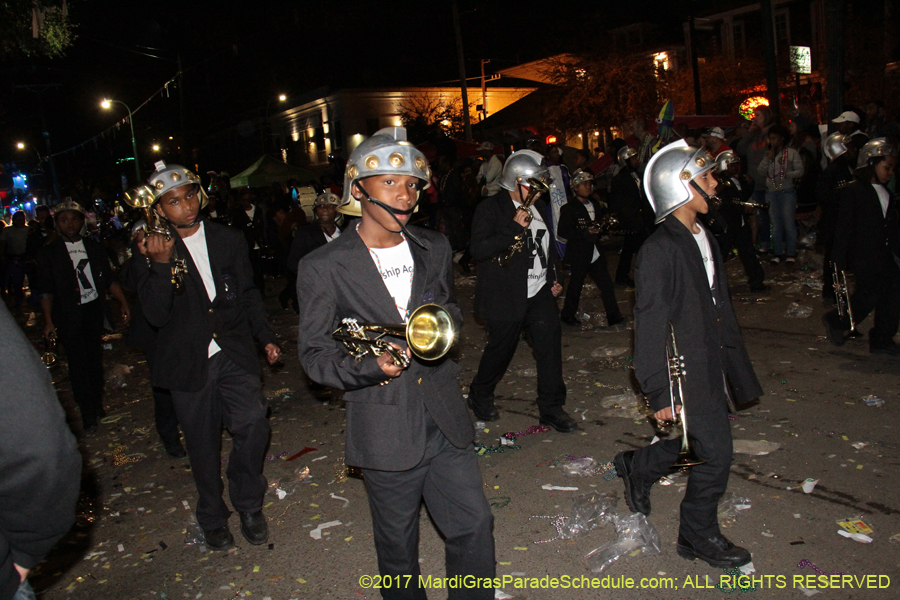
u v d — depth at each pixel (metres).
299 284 2.64
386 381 2.46
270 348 3.97
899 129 12.13
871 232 5.99
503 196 4.91
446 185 13.38
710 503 3.31
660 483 4.25
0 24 13.03
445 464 2.71
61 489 1.57
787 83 31.44
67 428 1.60
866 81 28.98
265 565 3.77
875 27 29.22
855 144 7.59
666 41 40.12
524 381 6.50
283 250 11.02
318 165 47.50
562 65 32.03
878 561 3.29
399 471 2.62
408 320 2.41
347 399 2.68
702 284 3.22
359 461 2.64
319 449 5.35
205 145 55.56
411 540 2.72
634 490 3.77
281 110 50.12
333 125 45.28
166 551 4.02
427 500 2.79
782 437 4.71
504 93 47.44
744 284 9.52
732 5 37.53
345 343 2.55
